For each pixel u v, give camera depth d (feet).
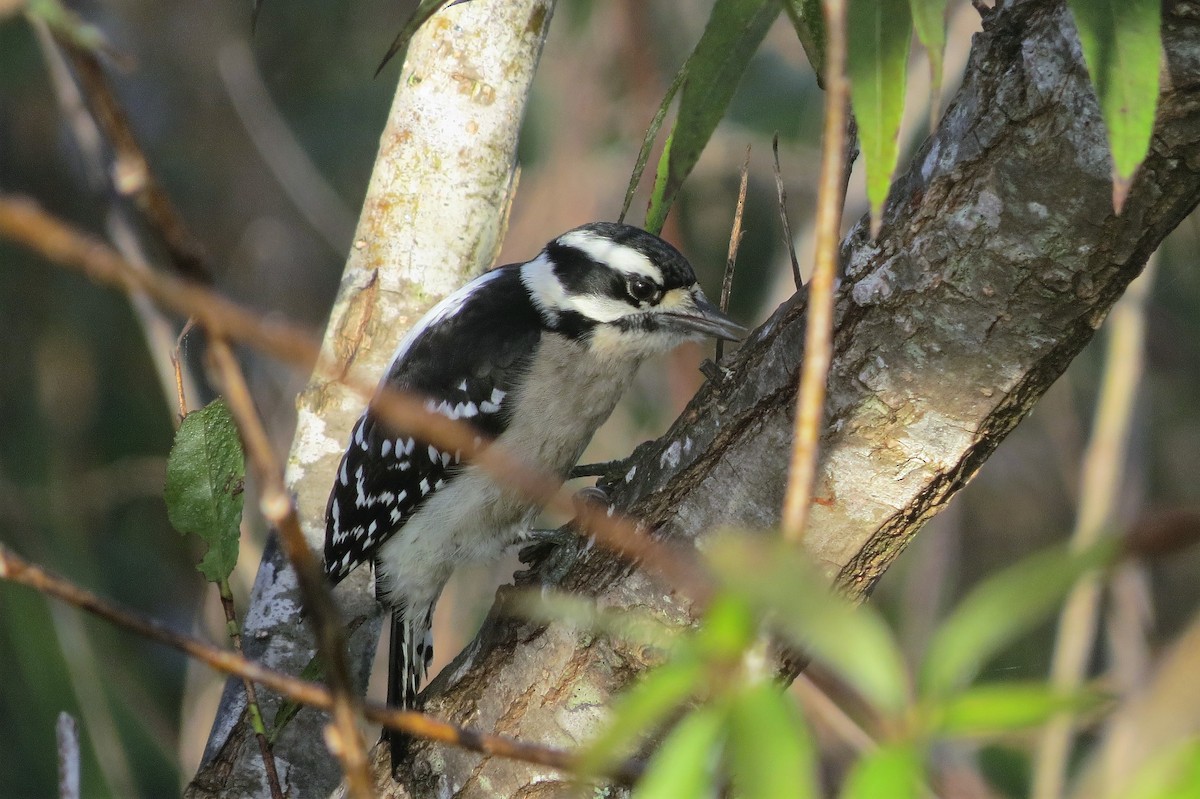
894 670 9.30
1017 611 9.04
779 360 19.03
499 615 20.57
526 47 27.48
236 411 11.43
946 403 17.99
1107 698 9.28
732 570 9.55
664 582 19.27
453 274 27.78
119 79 49.37
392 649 29.04
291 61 50.47
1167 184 16.46
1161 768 8.82
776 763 9.11
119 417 45.03
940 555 40.65
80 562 40.83
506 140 27.63
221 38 50.52
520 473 12.22
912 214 17.88
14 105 47.37
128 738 39.29
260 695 25.23
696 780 9.46
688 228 45.24
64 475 43.14
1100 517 35.78
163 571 43.52
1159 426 45.01
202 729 37.68
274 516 11.67
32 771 36.50
